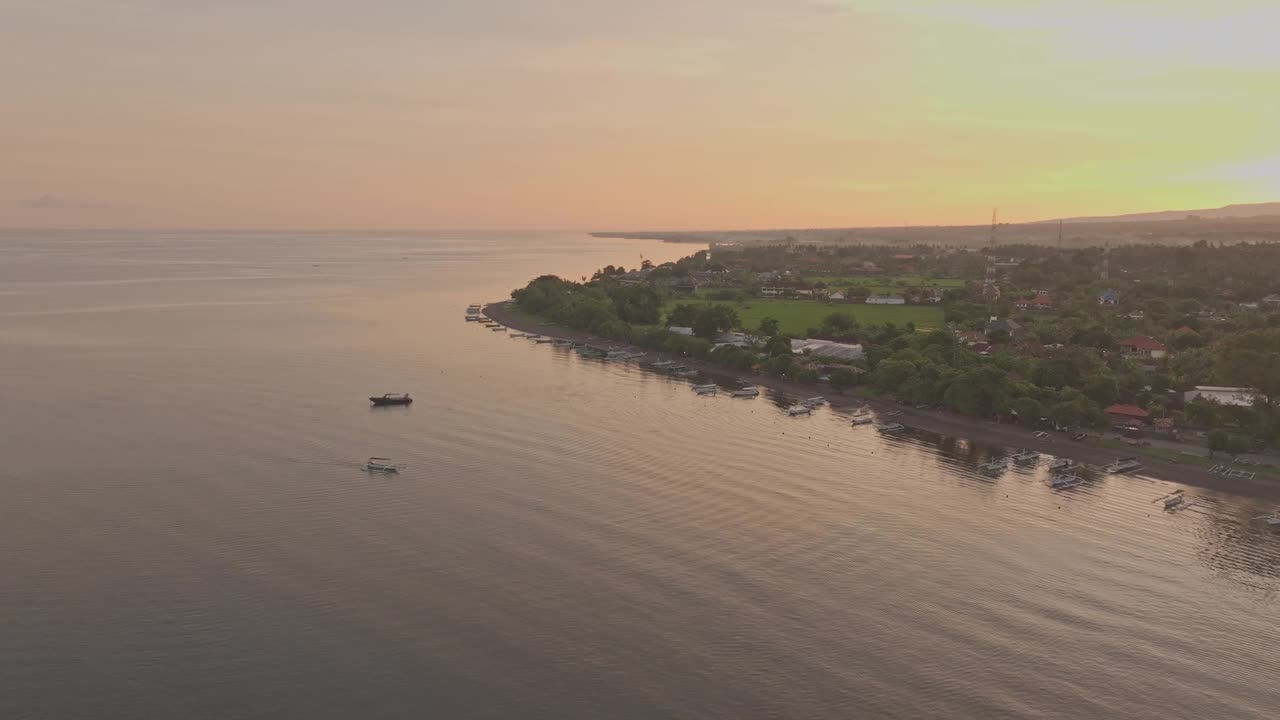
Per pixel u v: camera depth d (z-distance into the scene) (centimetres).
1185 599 11800
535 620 10619
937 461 17712
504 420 19950
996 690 9562
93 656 9631
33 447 16725
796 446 18550
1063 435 19875
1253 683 9881
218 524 13188
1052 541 13625
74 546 12281
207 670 9438
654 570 12050
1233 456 18088
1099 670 10038
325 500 14325
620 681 9450
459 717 8788
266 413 19900
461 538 12900
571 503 14475
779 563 12425
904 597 11562
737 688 9406
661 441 18550
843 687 9494
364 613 10669
